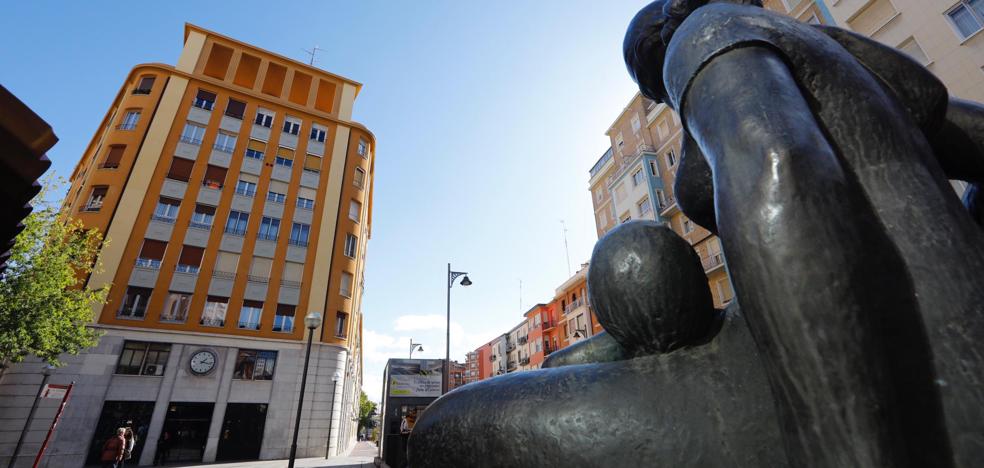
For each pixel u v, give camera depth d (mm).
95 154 24906
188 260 21156
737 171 609
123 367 18453
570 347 1206
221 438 19047
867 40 907
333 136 26828
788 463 597
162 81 23500
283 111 25938
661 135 26859
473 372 79625
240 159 23875
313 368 21531
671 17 970
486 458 794
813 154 588
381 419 18875
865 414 502
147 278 20125
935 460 537
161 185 21719
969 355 559
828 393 510
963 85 12203
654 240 782
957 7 12516
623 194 28375
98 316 18609
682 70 757
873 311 552
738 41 701
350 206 26188
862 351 520
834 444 504
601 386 764
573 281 38906
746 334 739
